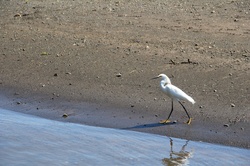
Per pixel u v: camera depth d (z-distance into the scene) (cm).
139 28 2059
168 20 2138
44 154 1229
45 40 2011
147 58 1778
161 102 1473
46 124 1395
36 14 2314
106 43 1930
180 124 1345
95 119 1406
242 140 1252
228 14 2181
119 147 1241
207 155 1188
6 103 1552
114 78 1648
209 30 2006
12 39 2048
